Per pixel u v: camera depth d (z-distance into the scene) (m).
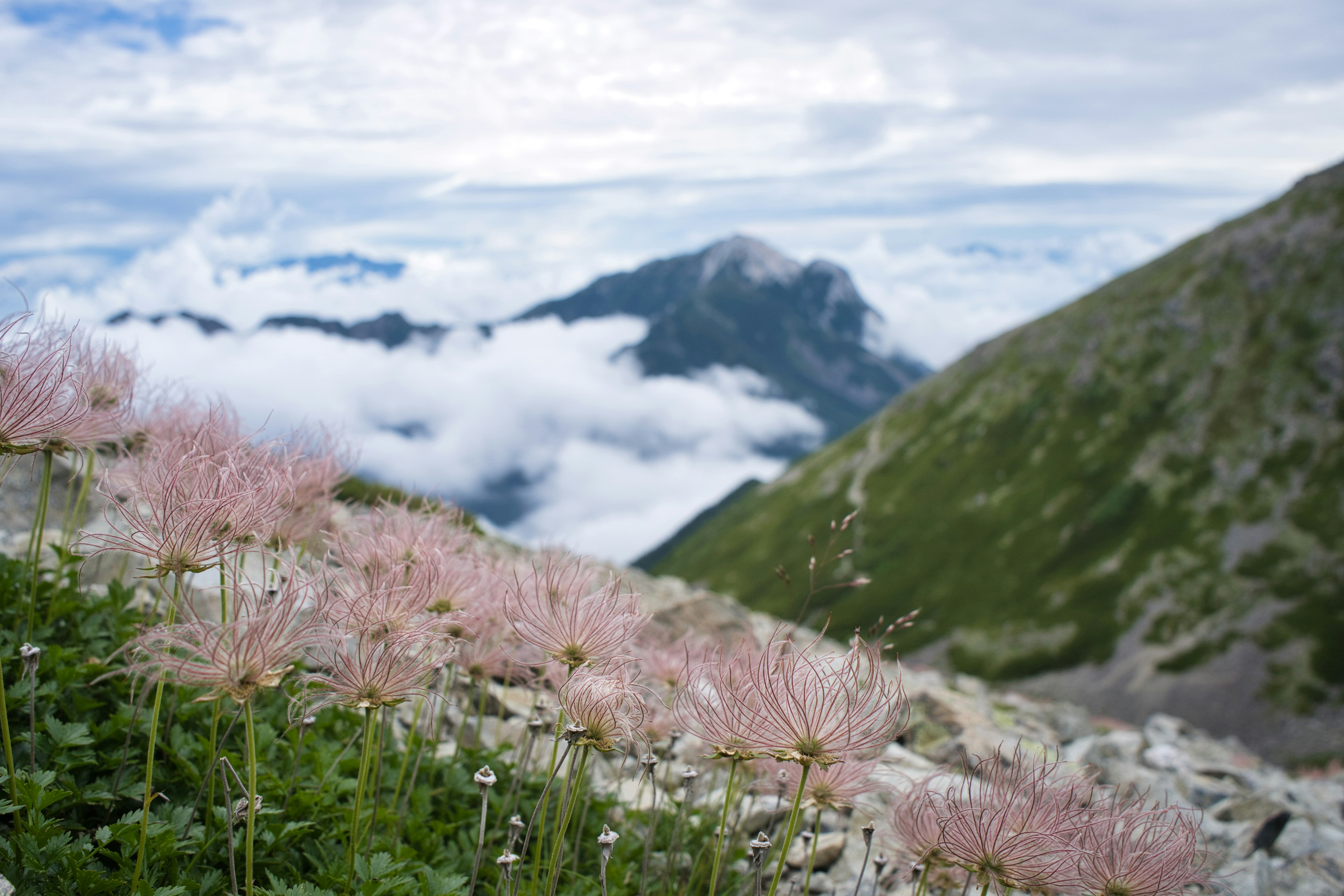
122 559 7.37
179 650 5.22
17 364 4.14
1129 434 158.62
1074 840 4.15
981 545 154.88
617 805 6.62
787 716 3.78
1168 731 20.28
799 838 6.99
